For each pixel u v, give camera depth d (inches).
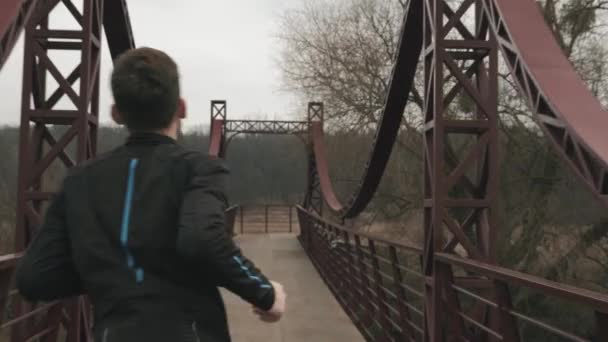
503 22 136.9
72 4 179.5
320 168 704.4
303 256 595.5
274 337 260.4
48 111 171.8
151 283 50.3
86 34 173.8
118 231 51.3
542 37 132.3
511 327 108.3
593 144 104.9
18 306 157.8
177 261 51.5
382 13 627.8
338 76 649.6
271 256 596.1
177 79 57.7
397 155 634.2
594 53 450.6
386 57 625.9
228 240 50.6
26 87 171.2
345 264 336.2
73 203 53.9
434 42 167.5
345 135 697.6
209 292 53.9
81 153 171.9
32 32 172.9
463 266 131.6
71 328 166.7
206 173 53.3
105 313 50.4
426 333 168.9
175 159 54.4
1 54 123.0
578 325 374.3
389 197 641.0
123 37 232.4
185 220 49.7
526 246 460.1
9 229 537.0
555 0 446.3
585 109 114.6
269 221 1226.6
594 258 425.1
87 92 173.3
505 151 486.3
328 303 344.5
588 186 109.0
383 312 234.8
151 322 49.0
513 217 478.9
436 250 160.6
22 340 150.0
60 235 54.4
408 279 559.8
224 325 54.5
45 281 52.8
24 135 170.4
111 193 53.2
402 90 227.1
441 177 163.8
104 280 50.5
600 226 413.7
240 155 1764.3
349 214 434.6
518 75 135.6
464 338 154.1
